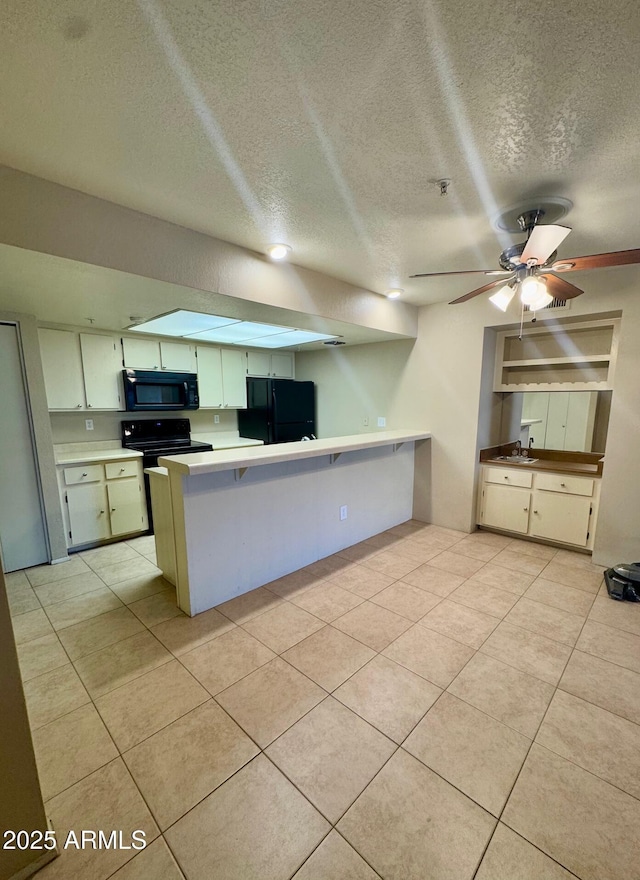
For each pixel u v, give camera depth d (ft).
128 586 9.26
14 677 3.57
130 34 3.27
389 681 6.10
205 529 8.00
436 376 12.94
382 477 12.53
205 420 16.06
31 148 4.76
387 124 4.44
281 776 4.61
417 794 4.39
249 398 16.28
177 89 3.87
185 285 7.06
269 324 10.73
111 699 5.79
